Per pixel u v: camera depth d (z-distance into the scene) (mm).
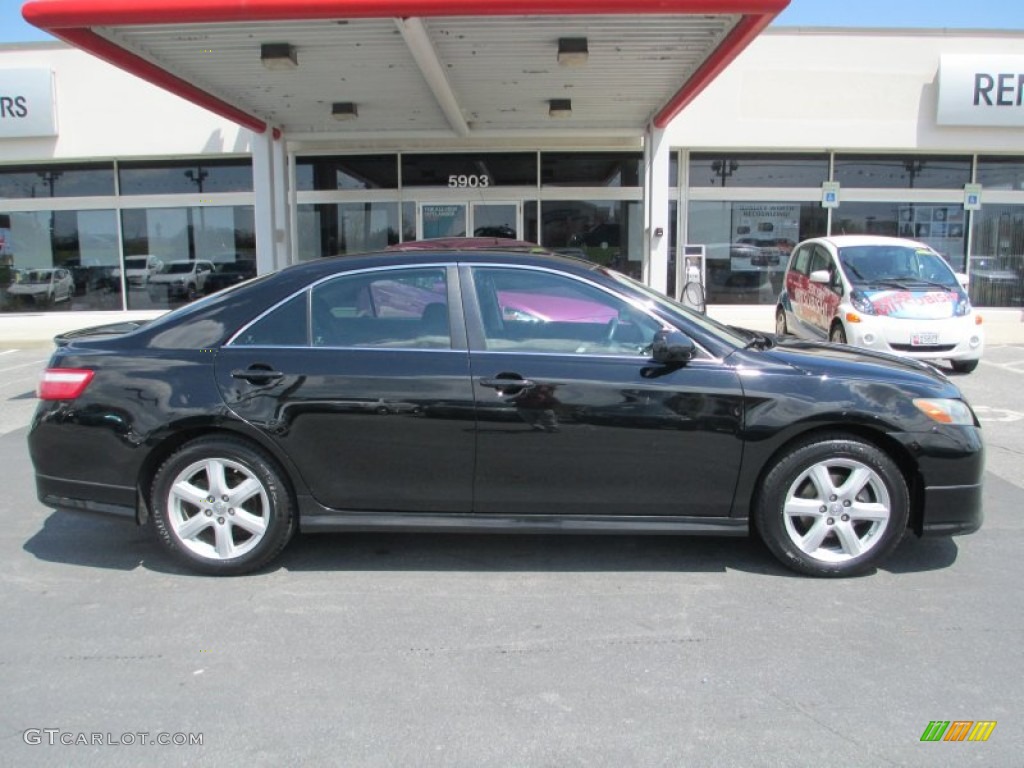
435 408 3883
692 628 3484
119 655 3283
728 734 2727
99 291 14977
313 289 4105
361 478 3973
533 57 9109
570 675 3111
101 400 4008
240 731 2768
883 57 13648
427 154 14094
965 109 13555
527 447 3893
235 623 3566
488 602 3766
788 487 3916
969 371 10312
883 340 9594
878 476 3883
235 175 14547
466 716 2844
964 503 3908
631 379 3873
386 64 9266
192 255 14789
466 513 4008
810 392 3861
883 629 3455
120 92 14008
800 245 12234
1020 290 14758
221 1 7090
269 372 3955
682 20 7836
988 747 2652
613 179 14094
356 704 2926
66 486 4094
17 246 14977
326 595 3857
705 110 13734
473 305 4039
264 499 4004
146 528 4812
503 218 14227
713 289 14609
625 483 3920
